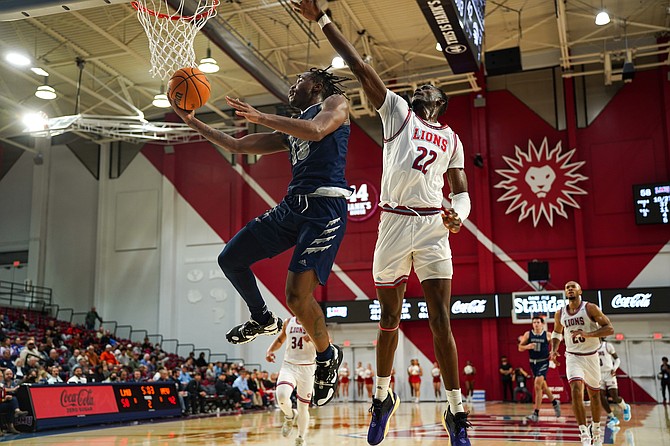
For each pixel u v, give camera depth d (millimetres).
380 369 4094
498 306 22469
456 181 4156
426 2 7922
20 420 12172
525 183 23484
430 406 20453
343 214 3922
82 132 27359
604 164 22969
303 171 3895
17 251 28016
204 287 25938
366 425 12852
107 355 20188
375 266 4004
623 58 21875
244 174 26281
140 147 27734
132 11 18797
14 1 9688
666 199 21594
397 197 3924
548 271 21578
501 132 24109
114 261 27094
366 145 25219
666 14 21266
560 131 23562
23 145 28219
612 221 22625
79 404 13547
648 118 22797
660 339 21562
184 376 19672
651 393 21406
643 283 21984
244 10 18484
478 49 9711
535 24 20875
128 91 25094
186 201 26734
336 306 23859
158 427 13125
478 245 23531
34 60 21031
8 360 16594
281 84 20328
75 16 19203
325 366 3971
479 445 8352
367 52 22219
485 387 22562
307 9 3867
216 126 25688
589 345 8383
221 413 18766
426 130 3984
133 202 27328
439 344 3846
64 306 27172
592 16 20703
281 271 25078
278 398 7977
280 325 4160
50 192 28219
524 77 24250
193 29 8219
